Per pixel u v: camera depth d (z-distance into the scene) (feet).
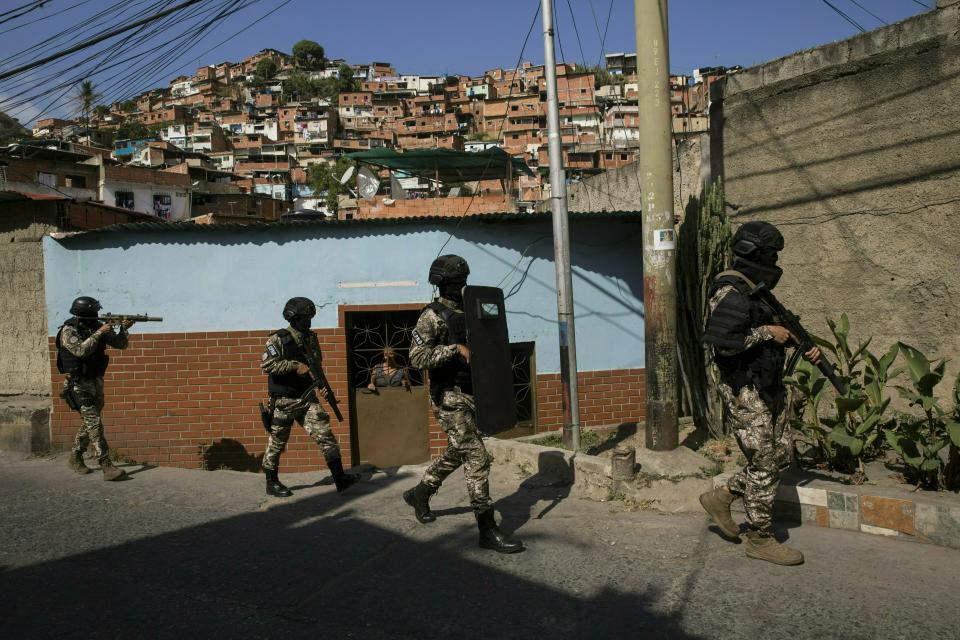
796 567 12.43
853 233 19.94
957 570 12.02
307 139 363.35
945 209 17.71
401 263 26.18
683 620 10.61
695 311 22.44
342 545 14.71
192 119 363.97
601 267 27.07
